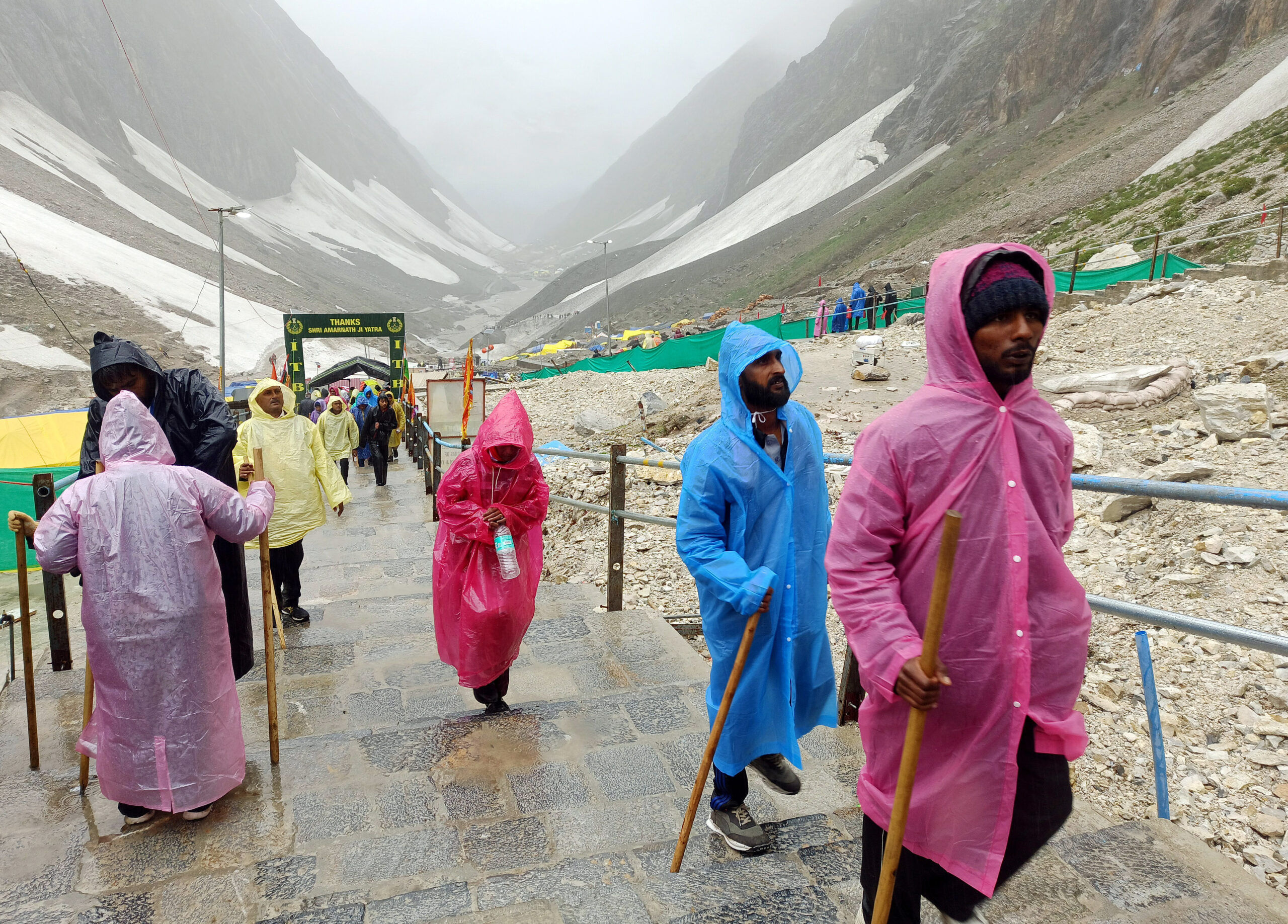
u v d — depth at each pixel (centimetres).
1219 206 2939
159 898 250
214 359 7594
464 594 377
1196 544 554
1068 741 177
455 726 363
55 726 370
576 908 240
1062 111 10838
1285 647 220
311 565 781
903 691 169
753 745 262
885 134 16638
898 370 1340
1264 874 306
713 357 2361
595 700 388
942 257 185
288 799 307
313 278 16562
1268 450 681
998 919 216
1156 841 247
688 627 592
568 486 1109
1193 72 8331
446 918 236
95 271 8562
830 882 250
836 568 182
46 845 280
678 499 958
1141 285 1499
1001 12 16450
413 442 1762
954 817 179
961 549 174
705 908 239
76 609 689
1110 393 930
